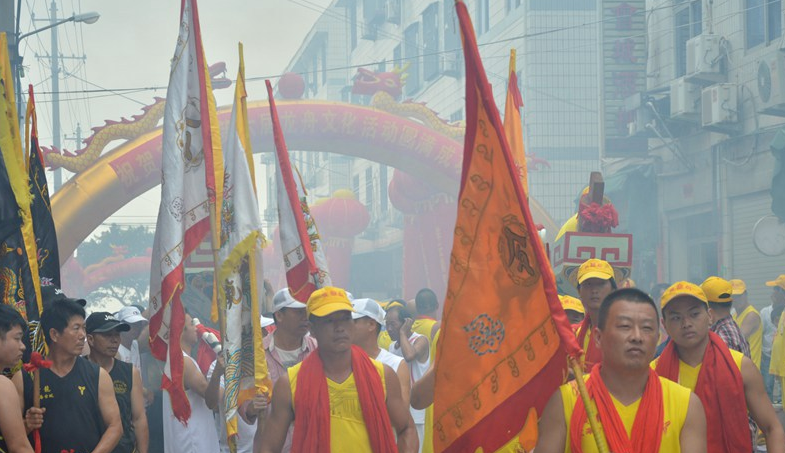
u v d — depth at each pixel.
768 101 16.11
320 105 20.81
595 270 5.42
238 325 6.25
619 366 3.38
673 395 3.44
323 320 4.77
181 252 6.58
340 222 33.03
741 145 17.56
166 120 6.72
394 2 41.09
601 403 3.40
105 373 5.41
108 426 5.33
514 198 3.54
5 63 6.16
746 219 17.59
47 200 6.56
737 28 17.50
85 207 18.73
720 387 4.72
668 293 4.87
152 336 6.55
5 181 5.93
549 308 3.47
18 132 6.12
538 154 27.31
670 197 19.97
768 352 11.78
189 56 6.83
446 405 3.66
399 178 26.73
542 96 27.47
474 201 3.61
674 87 18.50
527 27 27.64
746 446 4.73
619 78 20.36
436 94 36.84
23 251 5.90
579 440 3.39
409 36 40.22
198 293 11.84
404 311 9.25
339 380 4.84
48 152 19.02
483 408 3.61
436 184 21.77
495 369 3.61
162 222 6.61
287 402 4.84
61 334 5.22
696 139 19.06
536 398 3.54
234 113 6.64
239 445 6.68
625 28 20.47
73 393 5.22
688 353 4.89
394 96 21.75
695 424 3.43
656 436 3.36
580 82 27.62
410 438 5.00
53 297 6.32
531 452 3.55
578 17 27.77
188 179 6.77
